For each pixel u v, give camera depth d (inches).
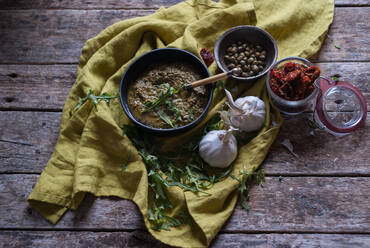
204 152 27.4
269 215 27.3
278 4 31.0
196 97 27.8
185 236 26.7
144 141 28.4
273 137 27.9
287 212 27.3
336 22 30.9
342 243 26.6
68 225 27.7
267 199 27.6
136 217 27.6
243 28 28.9
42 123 30.1
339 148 28.3
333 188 27.6
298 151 28.4
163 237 26.5
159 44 30.1
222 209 27.3
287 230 27.0
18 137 29.9
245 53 29.2
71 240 27.4
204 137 27.6
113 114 29.0
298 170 28.1
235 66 29.1
